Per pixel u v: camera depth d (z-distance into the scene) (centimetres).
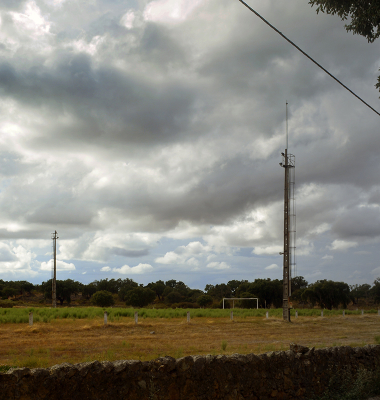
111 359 1335
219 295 12975
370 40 1667
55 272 5644
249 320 3403
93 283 14438
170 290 13925
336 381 964
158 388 740
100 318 3103
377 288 11481
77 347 1698
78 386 688
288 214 3634
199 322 3005
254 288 9831
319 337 2420
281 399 873
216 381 799
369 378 980
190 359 787
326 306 8775
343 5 1617
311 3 1642
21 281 13450
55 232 5741
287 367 900
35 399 654
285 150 3700
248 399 829
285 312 3525
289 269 3597
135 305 10450
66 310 3769
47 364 1243
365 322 3906
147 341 1986
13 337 1967
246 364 844
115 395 708
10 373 650
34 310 3750
